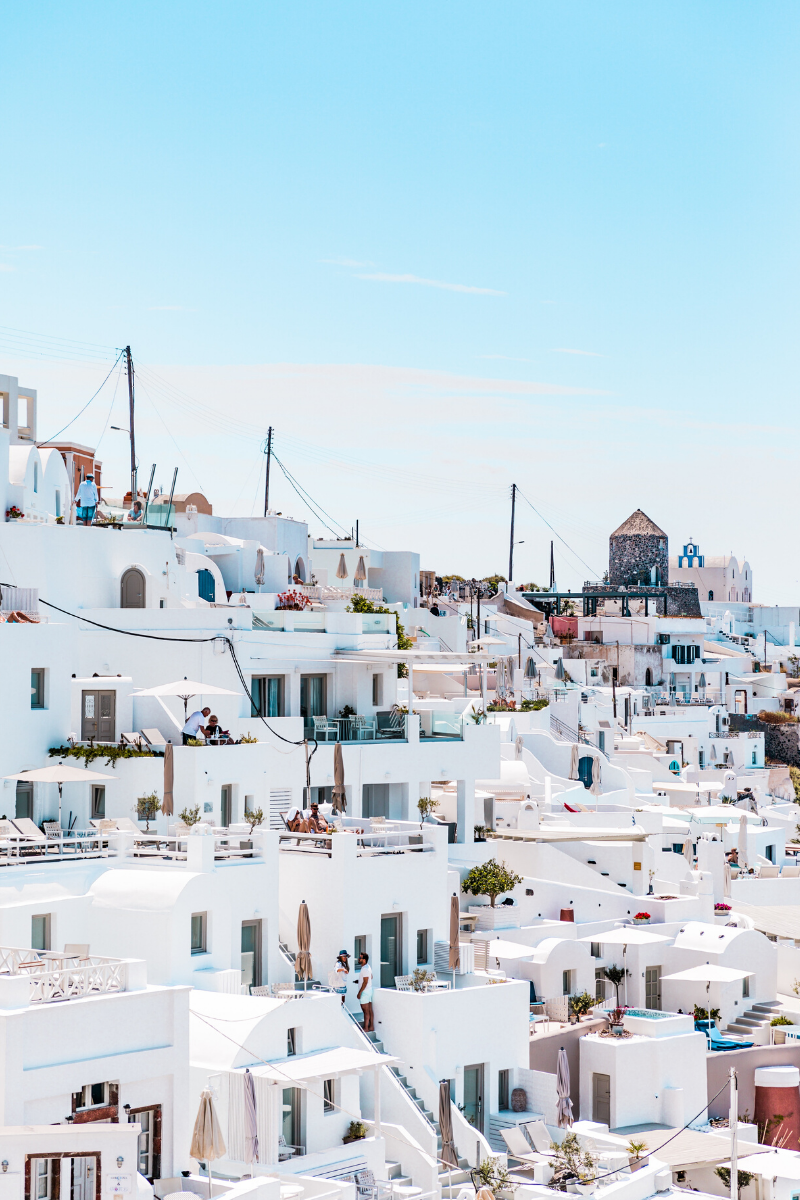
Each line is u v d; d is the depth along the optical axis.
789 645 177.38
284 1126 42.03
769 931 71.19
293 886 49.91
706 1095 55.94
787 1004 65.94
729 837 89.50
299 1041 42.53
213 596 76.25
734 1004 63.59
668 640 144.38
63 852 45.72
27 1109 34.28
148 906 43.25
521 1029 50.75
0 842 43.69
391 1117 45.97
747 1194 51.94
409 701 64.94
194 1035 41.09
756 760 126.06
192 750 52.31
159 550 64.62
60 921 43.06
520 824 70.12
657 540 177.38
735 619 188.88
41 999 35.47
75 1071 35.31
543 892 63.50
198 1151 36.00
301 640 61.97
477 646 105.50
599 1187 46.59
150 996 37.22
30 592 54.97
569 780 83.62
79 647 58.19
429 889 52.44
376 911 50.16
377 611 82.19
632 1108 53.56
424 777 63.28
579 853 69.56
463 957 51.72
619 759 104.44
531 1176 46.94
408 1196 42.62
